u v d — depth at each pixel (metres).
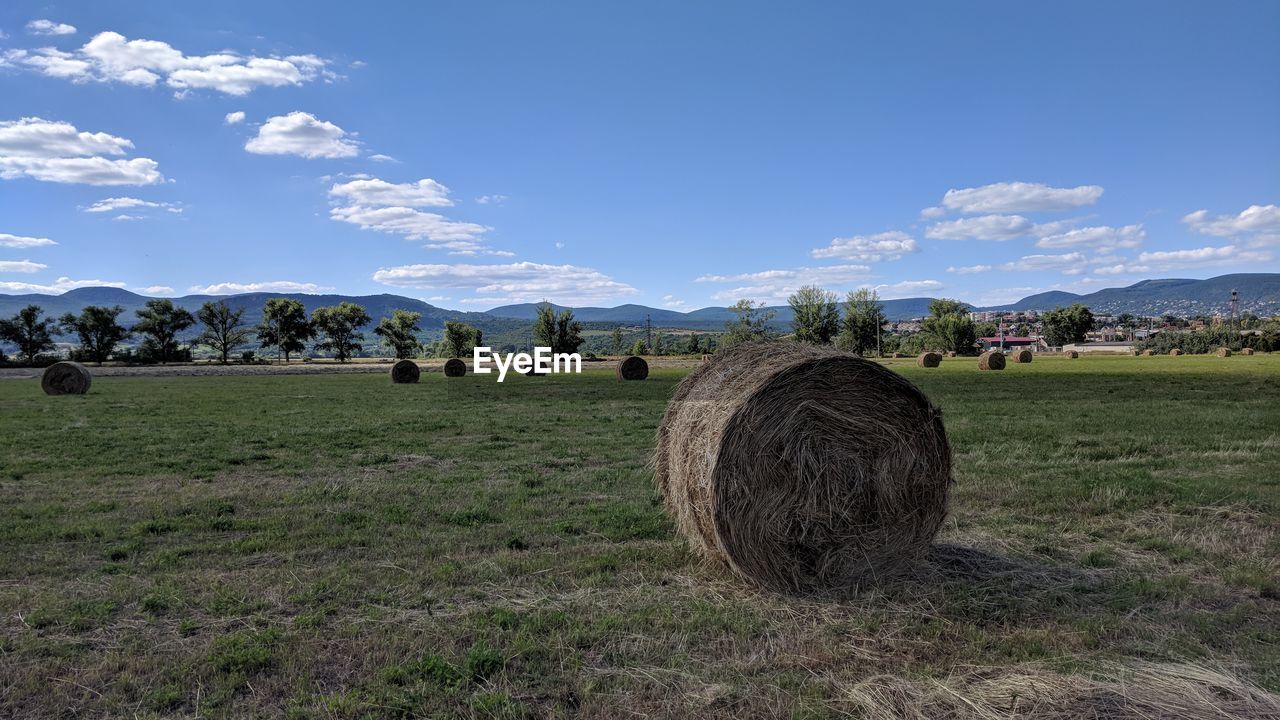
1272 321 108.94
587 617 5.66
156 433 17.66
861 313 95.50
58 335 99.75
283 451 14.64
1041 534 8.00
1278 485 10.27
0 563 7.18
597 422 19.34
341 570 6.80
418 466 12.74
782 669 4.86
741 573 6.44
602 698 4.46
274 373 60.41
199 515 9.14
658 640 5.26
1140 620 5.61
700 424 7.02
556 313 93.50
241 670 4.79
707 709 4.34
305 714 4.27
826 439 6.61
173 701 4.47
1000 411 20.86
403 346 124.19
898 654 5.10
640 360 43.19
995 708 4.29
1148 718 4.12
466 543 7.75
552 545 7.76
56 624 5.61
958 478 10.93
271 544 7.76
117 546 7.73
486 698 4.41
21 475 12.03
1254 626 5.48
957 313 114.75
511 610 5.76
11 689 4.58
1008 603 5.98
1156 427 16.80
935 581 6.60
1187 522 8.38
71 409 24.91
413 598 6.09
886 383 6.77
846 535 6.63
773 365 6.88
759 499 6.46
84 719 4.28
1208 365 53.31
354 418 21.05
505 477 11.57
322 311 123.31
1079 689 4.41
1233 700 4.32
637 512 9.05
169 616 5.77
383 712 4.30
